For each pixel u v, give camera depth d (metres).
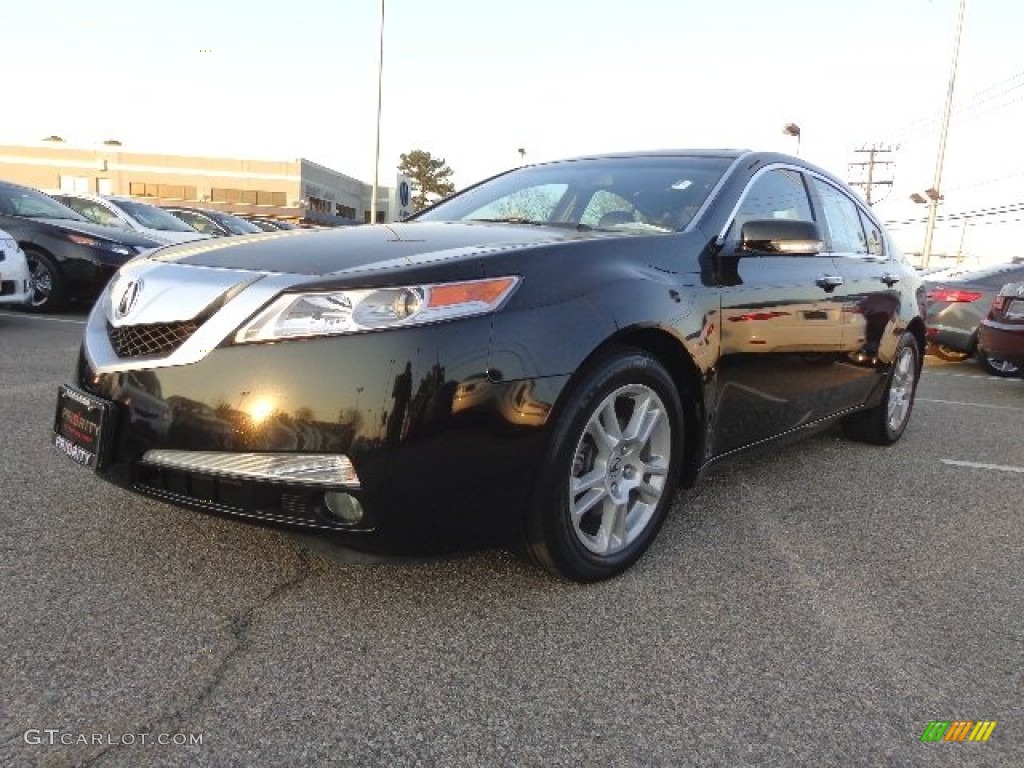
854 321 4.07
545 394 2.38
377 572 2.72
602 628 2.46
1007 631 2.58
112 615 2.37
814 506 3.71
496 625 2.44
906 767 1.91
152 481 2.42
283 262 2.46
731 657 2.34
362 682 2.12
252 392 2.23
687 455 3.11
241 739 1.88
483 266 2.40
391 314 2.24
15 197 9.27
